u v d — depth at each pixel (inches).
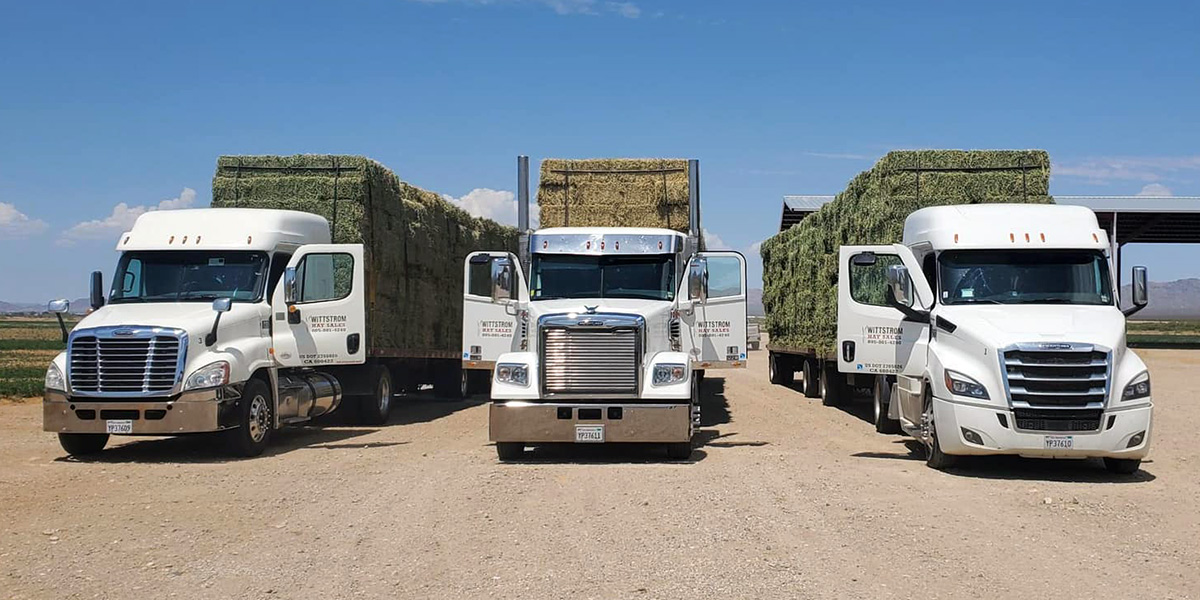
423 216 725.9
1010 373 398.0
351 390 616.1
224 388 455.5
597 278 505.4
